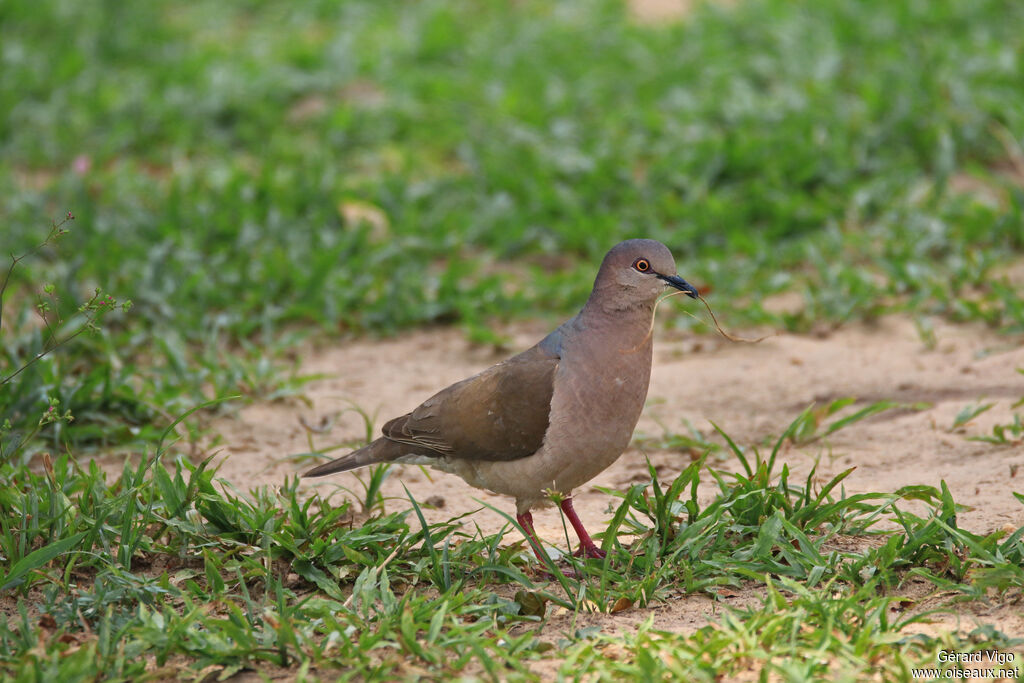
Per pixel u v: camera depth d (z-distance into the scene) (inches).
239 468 412.5
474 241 641.0
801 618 274.8
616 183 671.1
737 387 474.0
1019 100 695.1
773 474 388.8
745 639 265.9
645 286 321.4
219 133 805.9
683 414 452.1
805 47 837.8
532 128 759.7
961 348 489.1
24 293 573.6
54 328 479.2
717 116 754.2
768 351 508.1
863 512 332.8
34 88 857.5
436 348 535.2
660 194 654.5
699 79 819.4
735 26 910.4
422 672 266.8
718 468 400.2
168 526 336.5
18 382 437.4
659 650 268.8
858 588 300.4
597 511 374.0
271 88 852.0
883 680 254.4
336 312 551.2
